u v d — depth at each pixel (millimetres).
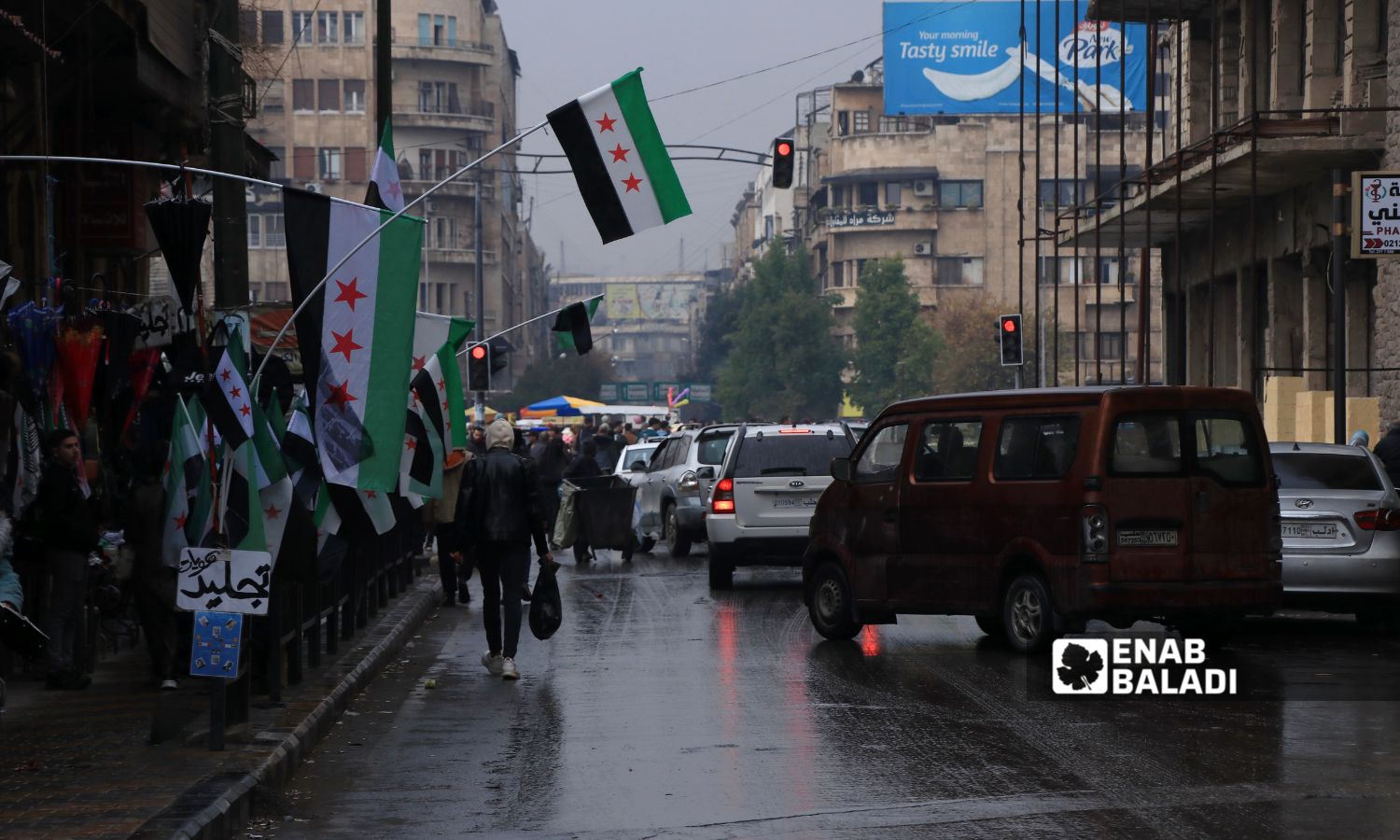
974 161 194375
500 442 22188
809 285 186125
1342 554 24734
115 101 30922
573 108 19625
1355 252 34938
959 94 133250
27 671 20594
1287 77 53406
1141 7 61062
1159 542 21438
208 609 14734
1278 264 55062
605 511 43906
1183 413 21750
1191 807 13031
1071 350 162375
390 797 14070
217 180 20078
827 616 25297
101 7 25406
